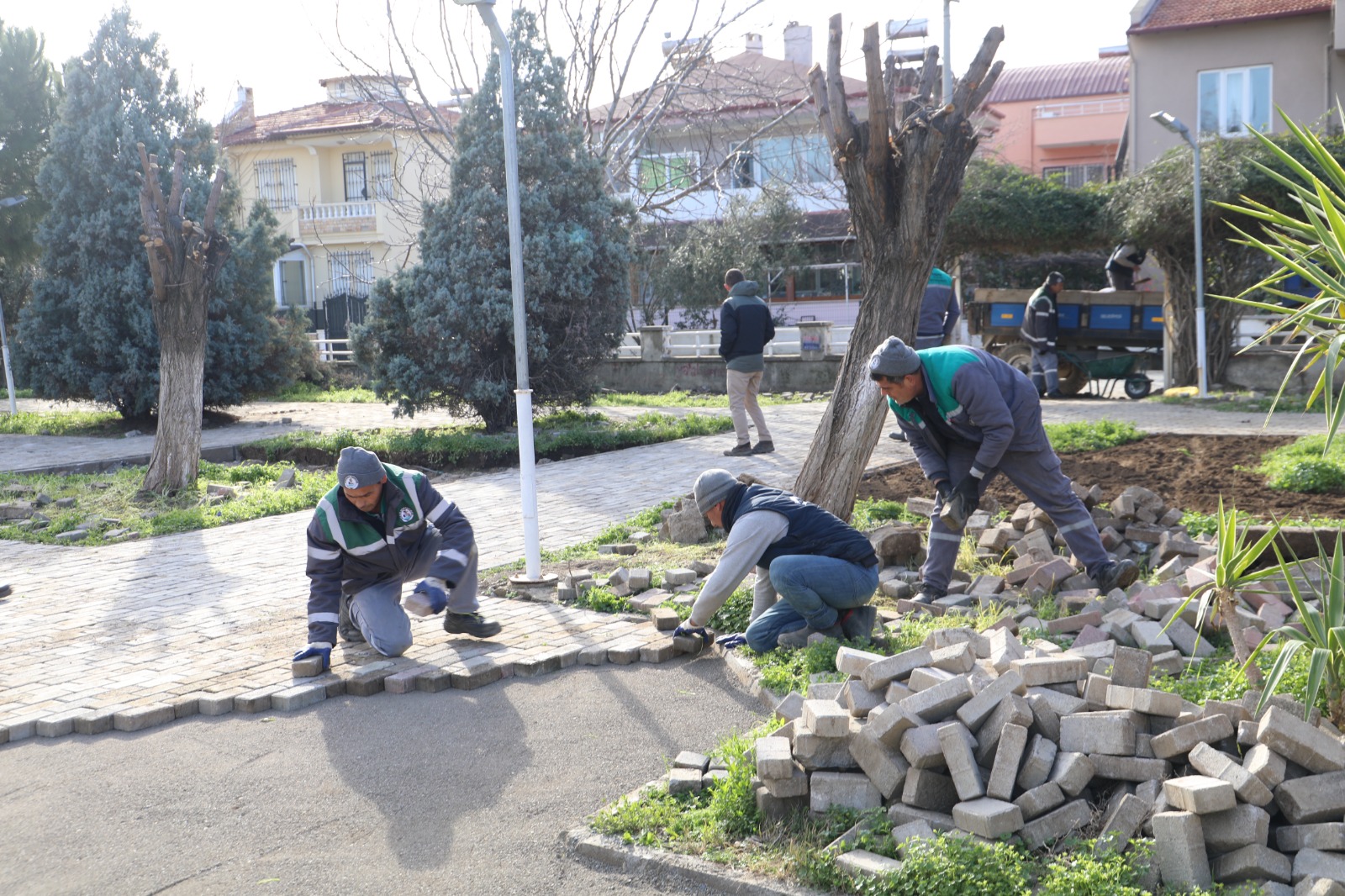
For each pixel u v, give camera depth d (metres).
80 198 19.98
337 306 34.09
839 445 7.71
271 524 10.44
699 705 5.18
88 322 19.84
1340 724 3.85
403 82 22.62
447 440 14.85
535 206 15.79
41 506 11.80
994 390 5.91
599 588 7.14
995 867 3.33
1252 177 17.36
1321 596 3.99
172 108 20.72
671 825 3.87
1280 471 9.41
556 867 3.74
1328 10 24.56
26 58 25.47
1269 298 18.28
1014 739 3.68
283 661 5.95
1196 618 5.26
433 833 3.99
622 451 14.08
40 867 3.83
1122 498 7.47
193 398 12.36
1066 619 5.52
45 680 5.77
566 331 16.23
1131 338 18.83
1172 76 26.03
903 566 7.33
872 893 3.38
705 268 29.75
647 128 21.91
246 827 4.08
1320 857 3.23
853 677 4.42
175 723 5.21
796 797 3.95
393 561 5.96
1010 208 20.19
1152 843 3.36
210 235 12.30
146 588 7.96
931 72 7.77
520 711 5.20
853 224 7.70
